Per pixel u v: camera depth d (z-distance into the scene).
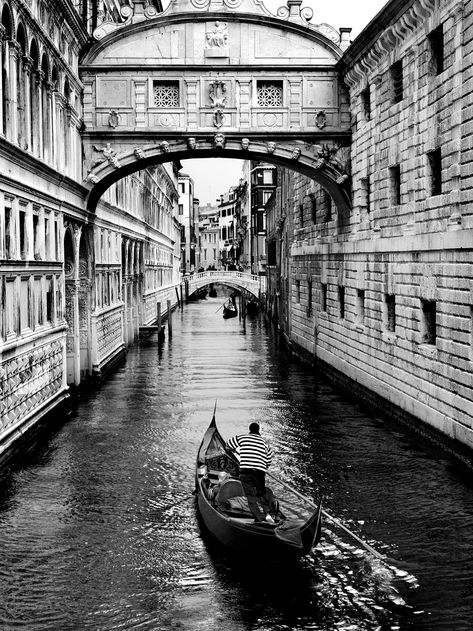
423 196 17.97
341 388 25.64
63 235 20.97
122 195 34.72
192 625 9.60
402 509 13.49
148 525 12.92
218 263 148.75
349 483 14.98
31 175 17.44
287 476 15.45
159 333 39.75
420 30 17.92
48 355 18.98
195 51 24.55
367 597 10.30
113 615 9.84
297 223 34.50
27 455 16.81
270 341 41.47
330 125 24.86
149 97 24.53
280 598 10.31
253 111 24.72
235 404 22.89
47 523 12.98
